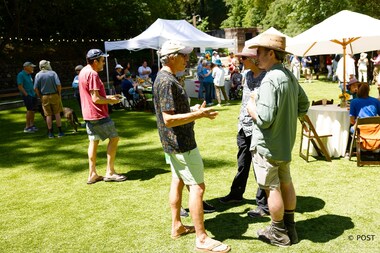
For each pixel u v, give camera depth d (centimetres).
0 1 2155
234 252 307
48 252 327
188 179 308
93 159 505
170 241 333
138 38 1216
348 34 533
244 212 384
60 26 2545
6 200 463
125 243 335
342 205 389
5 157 686
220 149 648
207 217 377
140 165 584
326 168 515
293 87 286
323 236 326
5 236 362
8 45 2289
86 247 332
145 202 427
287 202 312
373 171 495
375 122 509
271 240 314
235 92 1268
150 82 1295
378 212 369
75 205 431
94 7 2470
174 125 293
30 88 908
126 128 901
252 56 349
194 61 3145
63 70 2341
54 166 610
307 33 585
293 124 291
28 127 923
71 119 870
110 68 2541
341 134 558
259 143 291
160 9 3055
